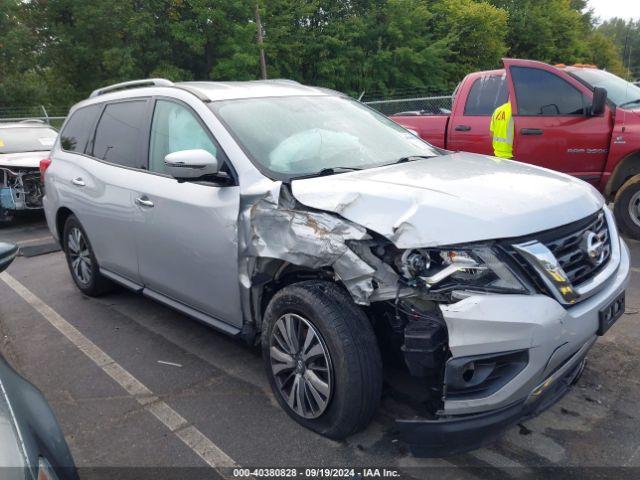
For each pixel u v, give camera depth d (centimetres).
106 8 3011
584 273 264
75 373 390
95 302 526
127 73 3011
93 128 487
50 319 491
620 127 602
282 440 301
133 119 431
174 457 293
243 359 397
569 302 246
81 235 505
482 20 3562
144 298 531
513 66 664
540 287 243
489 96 700
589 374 349
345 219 269
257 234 298
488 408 240
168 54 3120
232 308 337
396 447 290
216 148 342
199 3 2970
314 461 283
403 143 393
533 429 299
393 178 298
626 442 285
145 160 406
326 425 290
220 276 336
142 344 430
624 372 350
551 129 635
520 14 4159
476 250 241
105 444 308
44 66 3228
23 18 3206
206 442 304
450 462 277
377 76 3209
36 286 587
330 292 280
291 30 3153
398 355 287
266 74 3030
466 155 383
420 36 3425
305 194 287
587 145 623
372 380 271
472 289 239
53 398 359
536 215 255
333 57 3186
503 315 231
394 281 253
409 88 3234
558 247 255
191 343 428
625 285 286
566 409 315
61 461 193
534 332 232
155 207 377
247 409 333
